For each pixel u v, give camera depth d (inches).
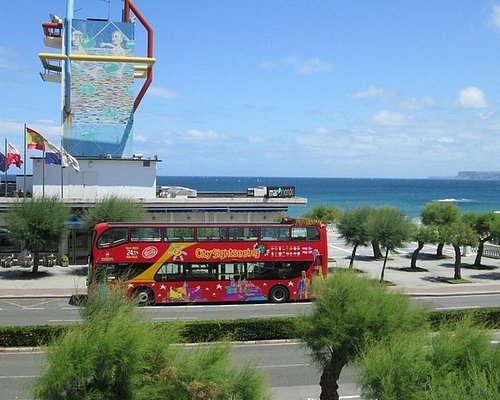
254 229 1322.6
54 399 403.5
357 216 1722.4
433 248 2384.4
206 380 445.1
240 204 1843.0
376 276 1685.5
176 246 1283.2
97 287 707.4
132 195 1878.7
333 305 593.6
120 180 1873.8
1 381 736.3
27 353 866.1
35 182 1835.6
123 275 1222.3
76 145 1915.6
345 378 788.0
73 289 1428.4
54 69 2059.5
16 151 1787.6
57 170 1841.8
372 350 478.0
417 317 594.6
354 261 1988.2
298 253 1331.2
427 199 7116.1
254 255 1315.2
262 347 923.4
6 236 1665.8
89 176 1857.8
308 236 1339.8
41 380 405.7
